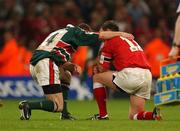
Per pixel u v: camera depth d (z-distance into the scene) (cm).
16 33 6022
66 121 2764
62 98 2839
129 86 2898
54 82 2822
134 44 2950
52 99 2822
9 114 3456
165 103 3002
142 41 5797
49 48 2844
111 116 3403
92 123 2652
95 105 4675
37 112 3566
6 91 5600
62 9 6084
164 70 3041
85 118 3173
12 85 5594
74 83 5616
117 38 2933
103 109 2952
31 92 5572
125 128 2448
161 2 6494
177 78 2972
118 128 2450
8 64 5769
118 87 2916
